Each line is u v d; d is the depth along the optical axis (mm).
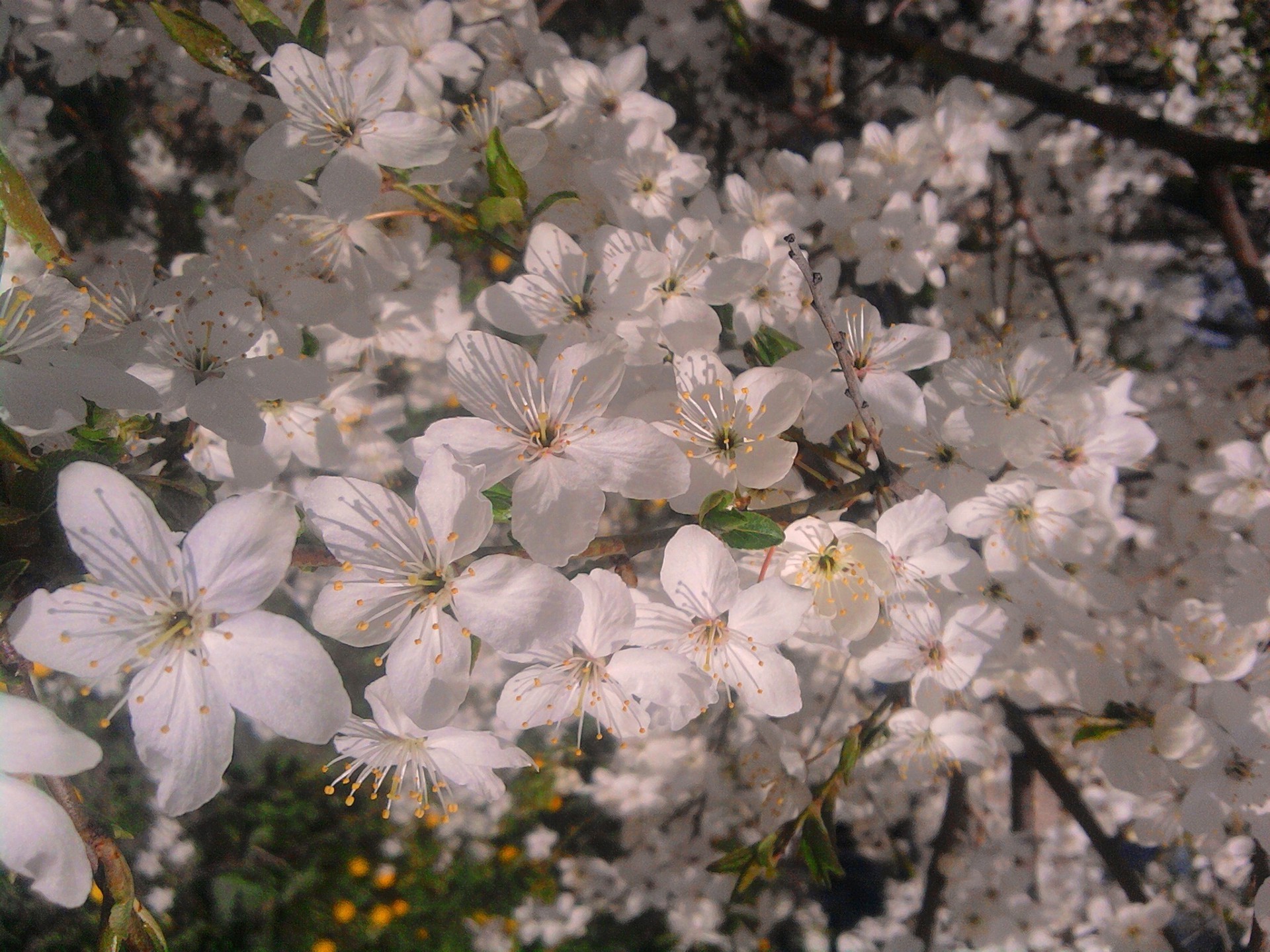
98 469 64
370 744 82
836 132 199
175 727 65
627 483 76
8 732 59
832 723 177
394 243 117
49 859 60
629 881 190
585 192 110
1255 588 106
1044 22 201
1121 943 130
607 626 74
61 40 140
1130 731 102
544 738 249
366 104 93
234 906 225
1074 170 217
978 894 160
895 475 85
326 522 70
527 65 127
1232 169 210
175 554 65
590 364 79
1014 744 150
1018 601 100
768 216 133
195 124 249
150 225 245
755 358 105
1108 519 100
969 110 155
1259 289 163
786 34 207
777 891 207
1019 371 98
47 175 214
